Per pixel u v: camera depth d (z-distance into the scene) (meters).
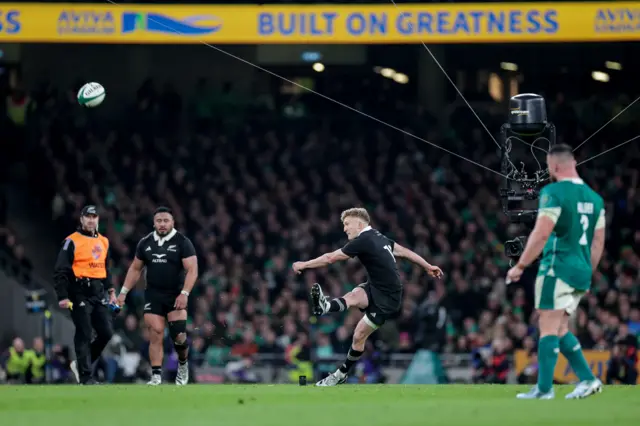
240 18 46.00
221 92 64.38
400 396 19.58
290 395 19.98
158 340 26.83
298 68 64.19
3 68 63.16
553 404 17.00
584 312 42.72
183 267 26.75
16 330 48.28
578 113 63.25
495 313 46.84
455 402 17.70
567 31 45.19
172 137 62.62
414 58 63.31
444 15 45.56
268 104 64.31
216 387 23.83
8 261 50.12
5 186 57.97
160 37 45.84
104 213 55.56
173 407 17.09
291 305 45.50
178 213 56.31
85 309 28.36
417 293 46.34
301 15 45.88
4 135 59.91
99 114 63.47
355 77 63.91
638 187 57.59
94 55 63.91
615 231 55.22
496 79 63.47
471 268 49.22
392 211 57.69
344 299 24.03
